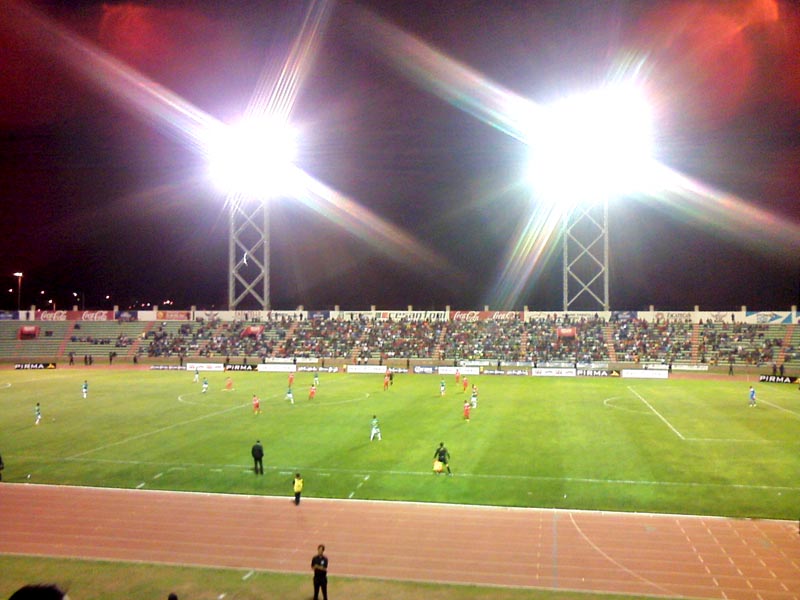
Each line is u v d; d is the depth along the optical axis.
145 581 20.42
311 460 34.41
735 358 78.12
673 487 29.00
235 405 53.09
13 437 41.06
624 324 86.38
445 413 48.25
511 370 77.62
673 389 62.22
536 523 24.98
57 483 31.22
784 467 31.97
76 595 19.42
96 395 59.56
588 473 31.30
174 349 93.12
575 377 74.00
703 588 19.42
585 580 20.06
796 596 18.88
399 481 30.39
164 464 34.19
